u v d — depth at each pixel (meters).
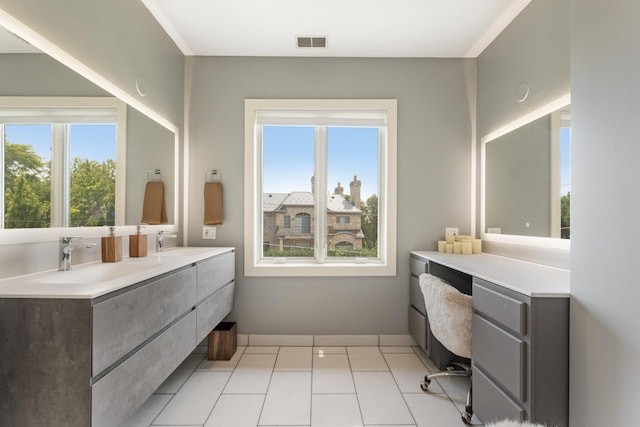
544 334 1.31
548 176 2.00
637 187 1.04
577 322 1.27
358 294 2.91
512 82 2.40
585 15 1.26
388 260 2.92
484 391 1.65
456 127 2.96
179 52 2.80
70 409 1.08
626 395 1.07
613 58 1.13
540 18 2.09
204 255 2.12
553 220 1.96
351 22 2.45
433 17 2.39
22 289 1.13
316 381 2.26
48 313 1.08
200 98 2.91
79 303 1.08
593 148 1.21
